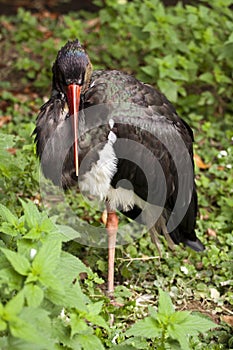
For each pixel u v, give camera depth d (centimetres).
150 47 1405
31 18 1683
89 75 957
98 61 1540
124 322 909
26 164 1084
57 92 959
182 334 694
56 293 664
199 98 1416
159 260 1026
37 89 1520
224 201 1160
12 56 1634
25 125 1252
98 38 1564
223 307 957
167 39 1423
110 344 815
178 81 1401
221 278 1002
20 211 1007
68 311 720
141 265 1023
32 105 1449
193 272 1005
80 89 937
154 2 1445
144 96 969
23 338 598
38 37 1662
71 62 932
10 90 1513
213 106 1429
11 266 685
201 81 1462
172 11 1581
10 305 614
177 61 1384
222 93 1435
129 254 1040
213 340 886
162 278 995
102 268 1012
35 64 1544
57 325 686
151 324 707
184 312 714
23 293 631
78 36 1527
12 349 621
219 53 1423
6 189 1023
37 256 668
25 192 1077
